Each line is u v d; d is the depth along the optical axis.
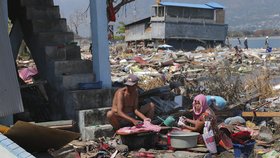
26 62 19.12
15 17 12.15
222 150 7.42
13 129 5.43
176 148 7.37
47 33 10.65
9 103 6.82
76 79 9.30
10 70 6.89
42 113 9.97
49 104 10.20
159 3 62.28
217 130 7.46
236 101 11.20
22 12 11.49
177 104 9.58
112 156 7.07
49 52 10.20
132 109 8.14
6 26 7.04
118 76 19.70
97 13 9.30
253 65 27.56
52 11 11.22
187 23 62.31
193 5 62.97
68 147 6.56
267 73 16.50
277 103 11.41
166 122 8.20
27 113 9.23
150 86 14.71
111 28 9.89
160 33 61.28
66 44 10.69
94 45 9.48
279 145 7.84
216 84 12.28
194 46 63.59
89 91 8.88
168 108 9.27
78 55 10.76
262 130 8.25
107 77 9.41
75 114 8.64
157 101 9.40
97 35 9.33
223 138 7.49
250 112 9.68
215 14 64.00
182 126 7.98
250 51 40.12
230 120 9.05
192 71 22.22
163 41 61.16
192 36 62.72
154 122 8.41
